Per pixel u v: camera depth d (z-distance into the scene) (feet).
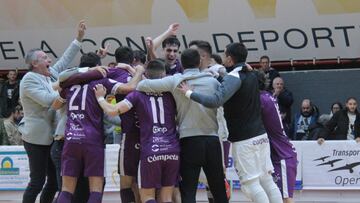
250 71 28.71
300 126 49.37
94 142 28.07
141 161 27.43
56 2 55.06
